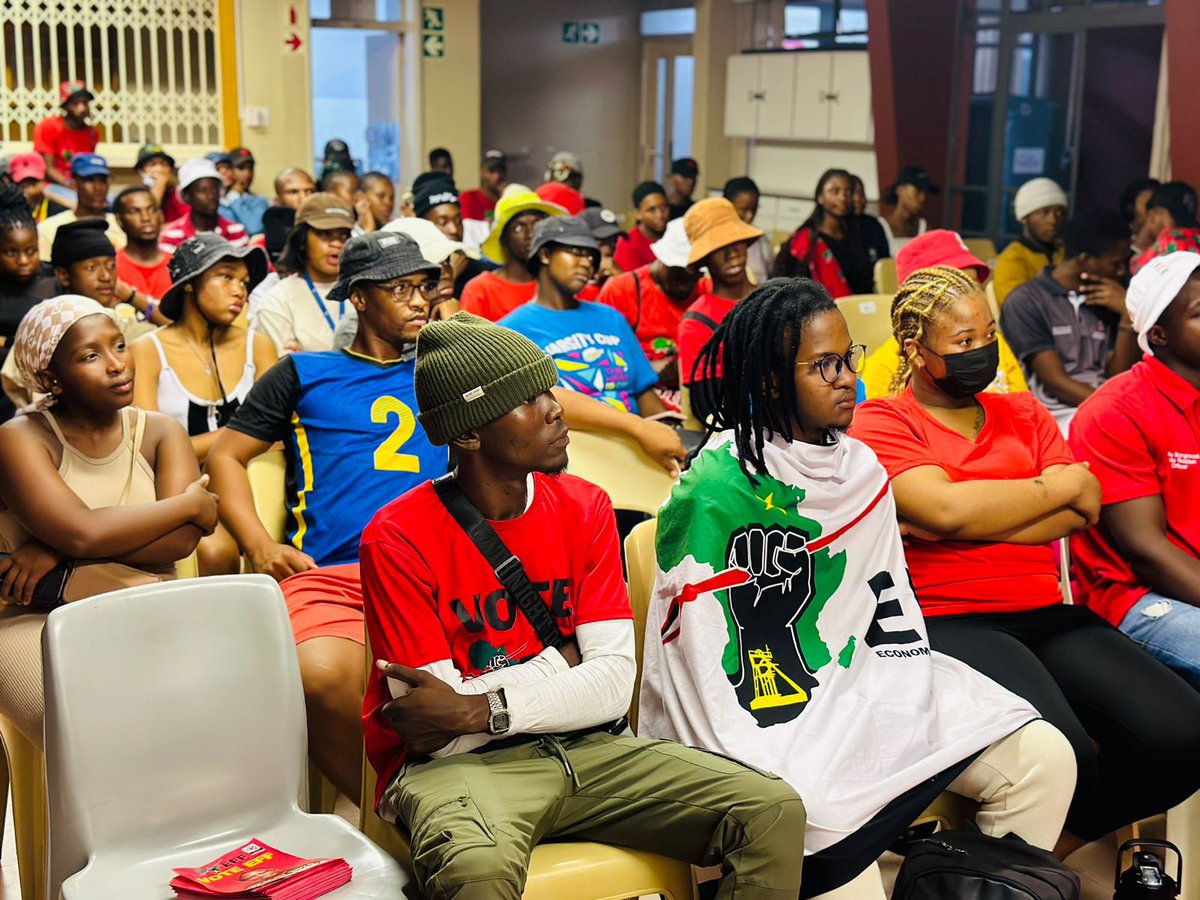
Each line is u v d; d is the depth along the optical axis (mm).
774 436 2428
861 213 6688
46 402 2686
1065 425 4684
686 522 2361
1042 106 9953
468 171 13781
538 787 1994
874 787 2174
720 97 13750
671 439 3436
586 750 2100
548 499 2184
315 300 4688
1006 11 10070
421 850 1861
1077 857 2947
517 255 4762
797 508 2385
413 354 3188
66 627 2000
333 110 13703
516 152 15281
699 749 2119
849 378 2365
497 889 1802
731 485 2357
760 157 13078
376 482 3062
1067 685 2566
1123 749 2498
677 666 2350
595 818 2053
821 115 11859
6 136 11836
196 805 2082
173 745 2066
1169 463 2863
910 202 8461
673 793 2012
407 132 13734
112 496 2688
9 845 2980
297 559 2918
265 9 12344
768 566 2363
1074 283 4859
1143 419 2857
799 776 2174
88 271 4312
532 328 3914
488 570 2102
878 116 10656
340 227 4613
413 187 6711
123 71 12039
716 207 4184
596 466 3459
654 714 2393
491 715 2010
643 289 5023
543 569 2150
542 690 2051
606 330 3998
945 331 2645
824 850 2109
